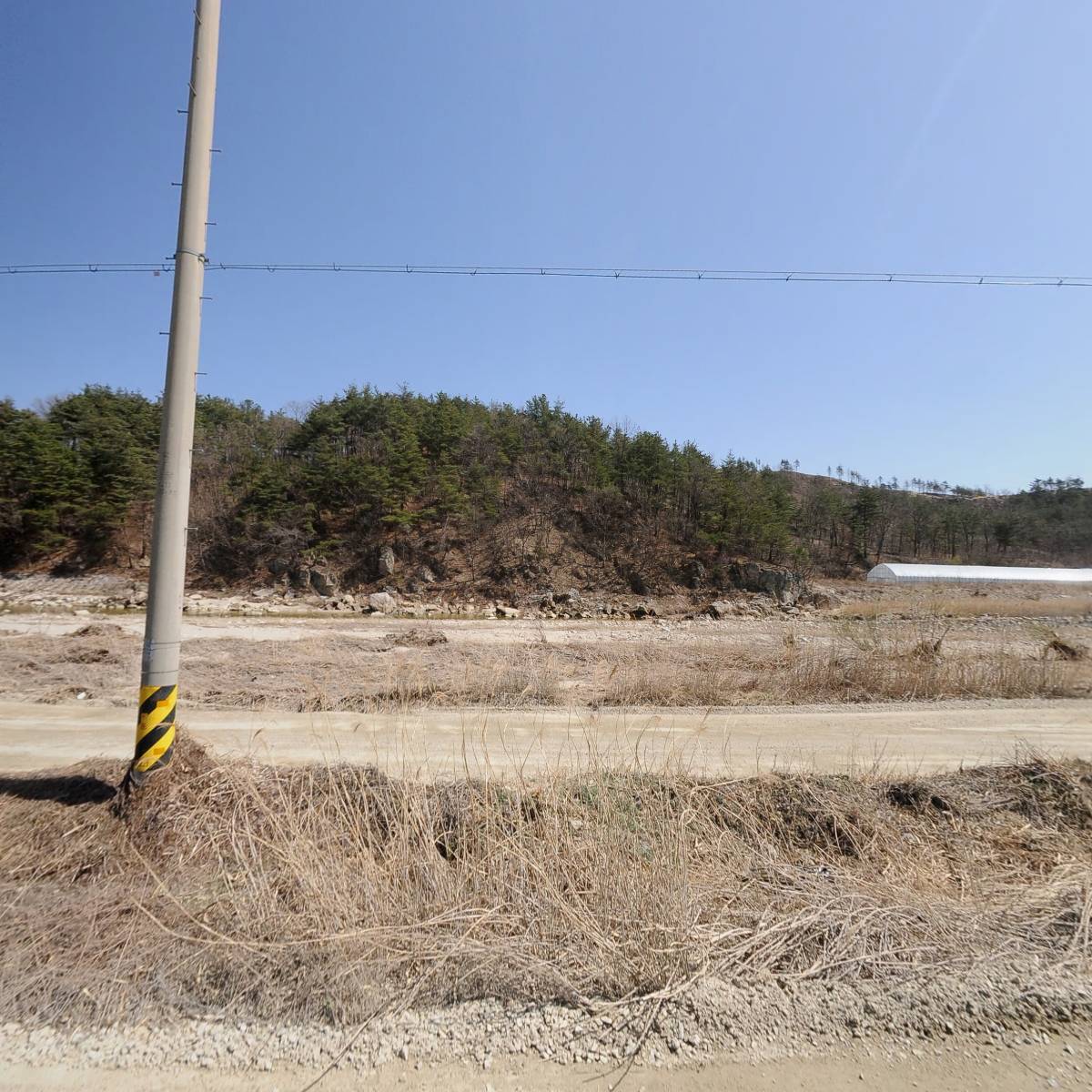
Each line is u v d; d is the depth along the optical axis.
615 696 11.20
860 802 5.89
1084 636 22.97
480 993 3.26
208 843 4.57
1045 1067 3.05
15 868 4.36
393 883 4.07
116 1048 2.91
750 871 4.69
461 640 19.83
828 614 30.73
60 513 32.72
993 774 6.74
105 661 13.54
